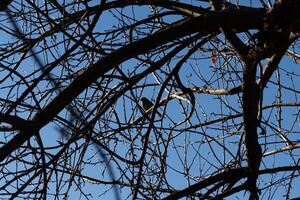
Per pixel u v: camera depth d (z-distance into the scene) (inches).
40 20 226.2
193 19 169.2
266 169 216.5
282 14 168.7
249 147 214.8
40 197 195.8
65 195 203.0
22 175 191.8
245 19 169.9
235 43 193.9
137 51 171.6
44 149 195.9
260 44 183.8
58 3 235.5
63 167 203.9
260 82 212.2
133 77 213.3
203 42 213.5
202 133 240.2
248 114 211.2
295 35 188.5
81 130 194.4
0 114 171.8
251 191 214.8
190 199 230.4
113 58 171.2
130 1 224.1
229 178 213.3
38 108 187.3
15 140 171.5
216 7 206.5
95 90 224.8
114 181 158.2
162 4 219.9
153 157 230.4
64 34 206.4
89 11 219.3
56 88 206.4
